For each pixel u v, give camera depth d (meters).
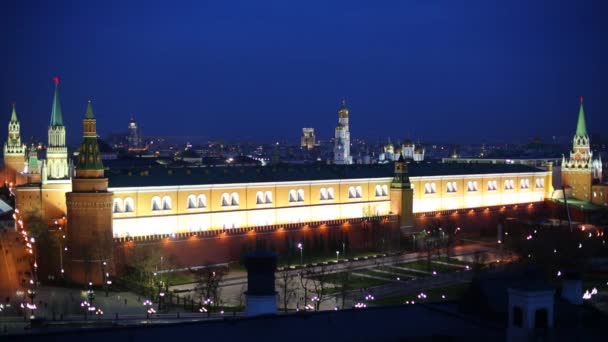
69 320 149.12
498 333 51.09
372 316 53.06
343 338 47.88
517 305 49.38
